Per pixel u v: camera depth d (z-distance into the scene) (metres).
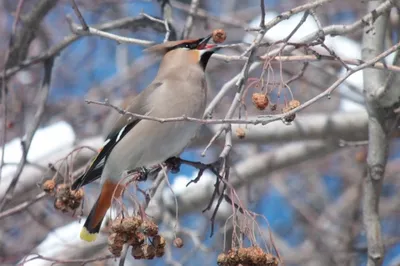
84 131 16.11
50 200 14.75
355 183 16.47
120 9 16.61
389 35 12.12
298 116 13.93
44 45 16.25
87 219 9.11
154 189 9.06
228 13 17.05
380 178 10.18
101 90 16.55
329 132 13.78
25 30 12.97
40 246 13.52
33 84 16.11
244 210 8.01
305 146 14.25
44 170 11.86
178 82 9.49
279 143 14.46
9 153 14.21
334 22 16.95
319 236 15.45
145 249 7.84
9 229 14.55
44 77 12.45
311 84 13.23
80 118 16.34
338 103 16.50
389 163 16.72
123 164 9.34
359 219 14.95
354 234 14.30
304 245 15.70
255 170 14.21
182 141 9.39
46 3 12.82
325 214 15.99
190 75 9.58
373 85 10.36
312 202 16.75
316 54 8.91
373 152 10.25
